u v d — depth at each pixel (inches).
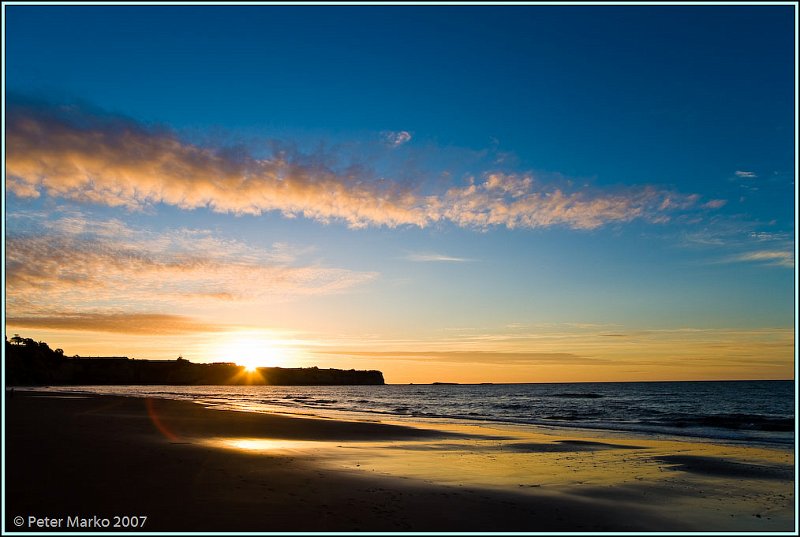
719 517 427.8
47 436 781.9
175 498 407.8
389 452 759.7
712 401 2871.6
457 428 1244.5
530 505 443.5
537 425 1364.4
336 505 408.2
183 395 3693.4
